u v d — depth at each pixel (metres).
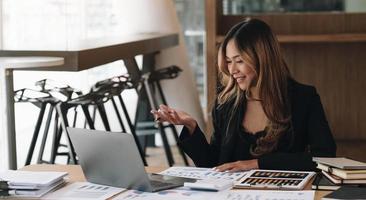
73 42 5.31
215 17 5.71
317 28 6.01
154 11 7.22
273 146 3.07
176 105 7.27
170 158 6.30
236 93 3.13
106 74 7.84
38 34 6.21
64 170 2.95
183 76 7.28
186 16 9.18
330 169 2.58
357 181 2.50
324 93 6.10
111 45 4.87
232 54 3.01
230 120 3.13
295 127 3.07
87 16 7.22
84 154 2.68
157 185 2.57
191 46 9.23
